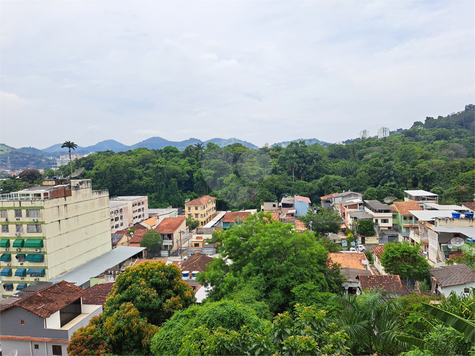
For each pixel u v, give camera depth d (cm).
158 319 1447
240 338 814
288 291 1589
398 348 949
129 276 1523
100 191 3975
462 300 1155
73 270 3412
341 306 1104
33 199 3130
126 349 1268
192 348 835
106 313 1397
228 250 1861
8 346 1669
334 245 3234
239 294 1412
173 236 4547
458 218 3027
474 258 2283
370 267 3117
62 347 1647
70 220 3431
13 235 3123
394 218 4400
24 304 1684
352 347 1005
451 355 838
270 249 1655
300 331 812
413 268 2248
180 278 1623
